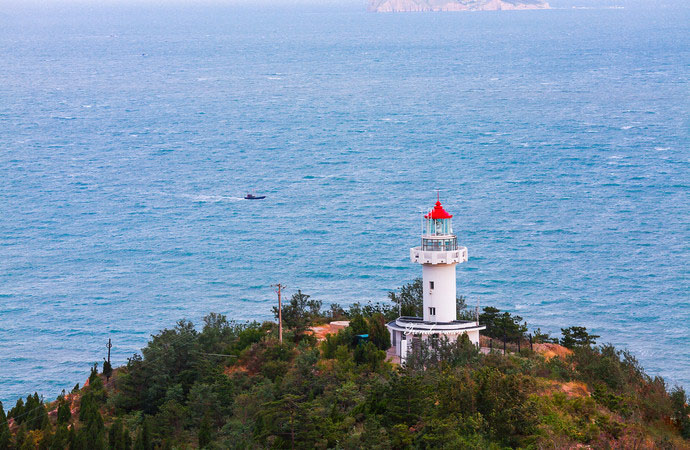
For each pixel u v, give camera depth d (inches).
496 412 3971.5
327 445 3951.8
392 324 5305.1
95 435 4298.7
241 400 4658.0
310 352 5007.4
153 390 4909.0
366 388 4441.4
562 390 4414.4
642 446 3919.8
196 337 5378.9
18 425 4712.1
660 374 7731.3
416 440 3882.9
